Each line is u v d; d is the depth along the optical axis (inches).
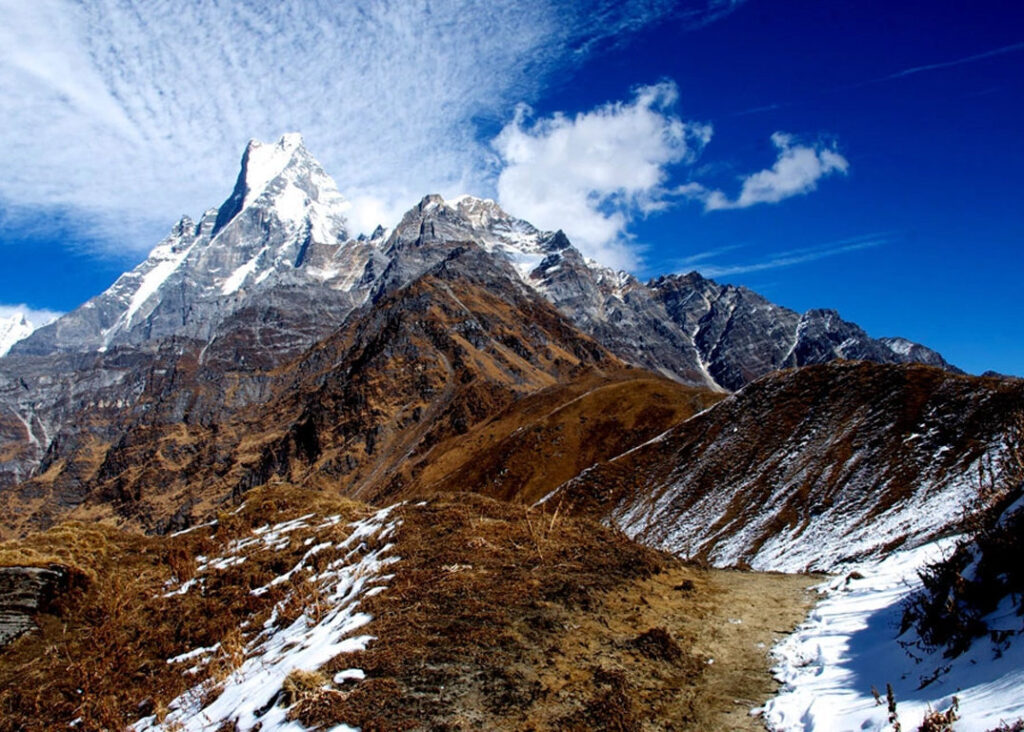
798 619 634.2
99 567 1075.3
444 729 401.4
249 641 767.1
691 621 621.3
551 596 633.0
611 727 407.2
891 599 579.8
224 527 1290.6
